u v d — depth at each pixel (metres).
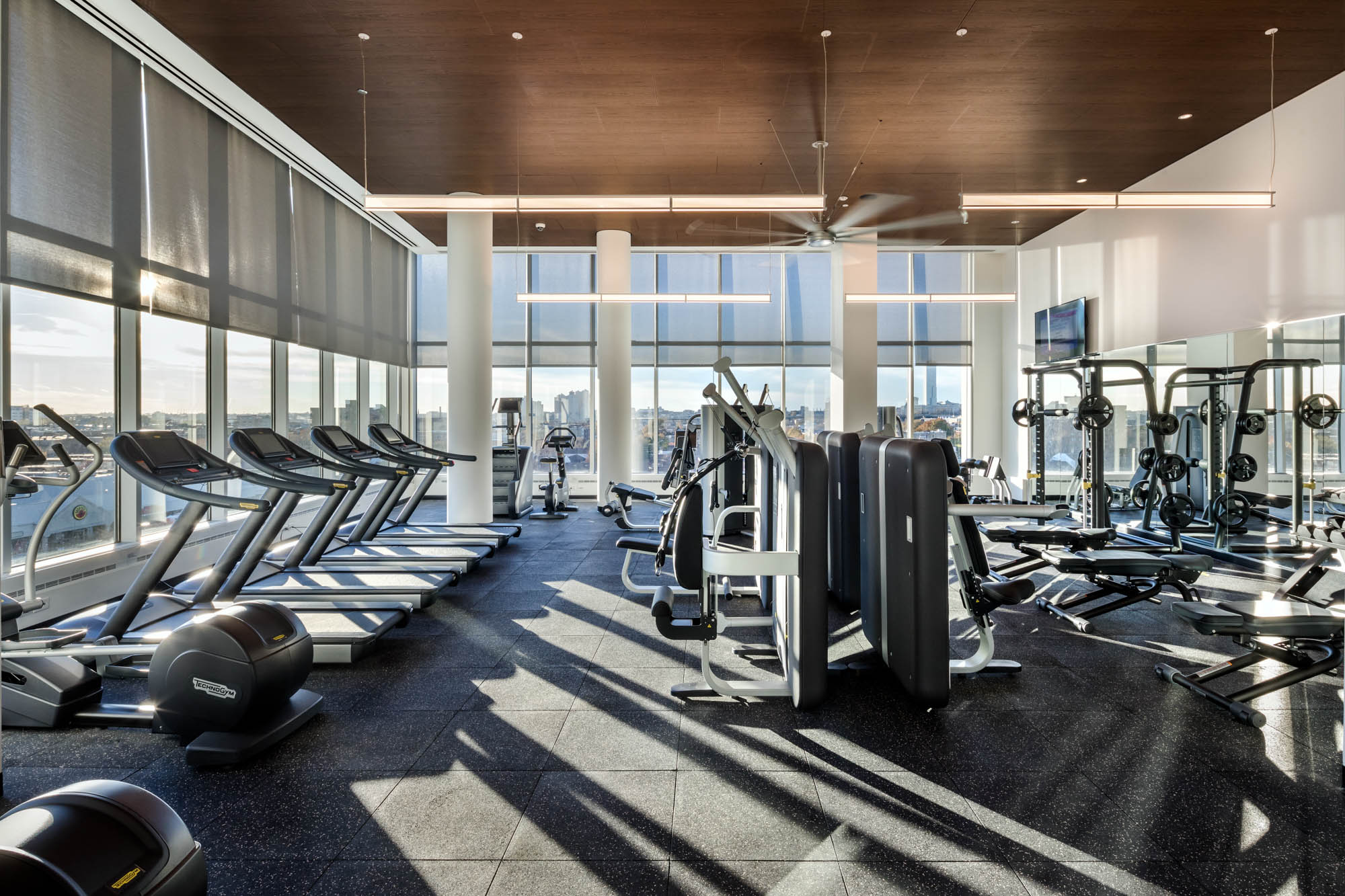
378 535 6.61
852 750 2.59
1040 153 6.42
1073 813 2.16
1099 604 4.71
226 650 2.55
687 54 4.64
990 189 7.42
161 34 4.41
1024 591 3.13
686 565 3.11
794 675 2.95
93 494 4.70
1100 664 3.53
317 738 2.71
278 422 6.96
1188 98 5.33
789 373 10.40
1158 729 2.76
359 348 8.51
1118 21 4.26
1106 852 1.96
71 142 4.23
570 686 3.25
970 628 4.20
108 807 1.22
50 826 1.14
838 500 4.70
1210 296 6.28
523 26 4.30
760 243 9.47
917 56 4.68
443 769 2.46
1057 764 2.48
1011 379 10.11
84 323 4.60
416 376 10.54
